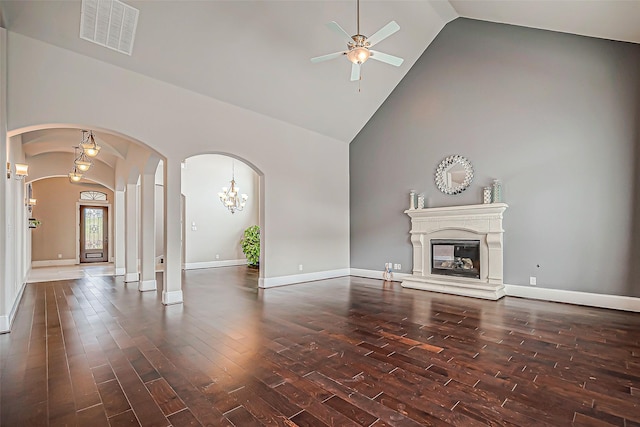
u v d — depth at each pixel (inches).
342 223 300.4
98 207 453.7
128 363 106.6
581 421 74.5
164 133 186.7
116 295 214.4
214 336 132.5
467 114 228.4
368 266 291.4
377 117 284.0
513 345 121.7
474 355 112.7
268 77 210.7
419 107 255.1
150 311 172.2
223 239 392.5
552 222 192.5
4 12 131.5
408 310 173.8
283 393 87.3
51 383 93.2
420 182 254.8
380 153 282.4
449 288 217.5
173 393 87.4
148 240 232.8
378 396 85.6
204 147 204.7
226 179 398.0
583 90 182.7
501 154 212.2
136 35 159.5
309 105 247.8
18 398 85.0
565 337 130.3
